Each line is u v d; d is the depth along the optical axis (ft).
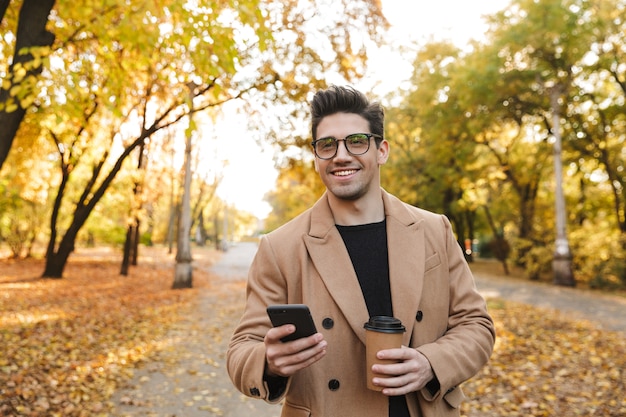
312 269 5.20
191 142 48.37
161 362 19.79
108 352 20.57
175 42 15.03
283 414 4.99
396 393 4.21
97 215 82.07
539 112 60.49
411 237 5.26
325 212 5.44
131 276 56.90
